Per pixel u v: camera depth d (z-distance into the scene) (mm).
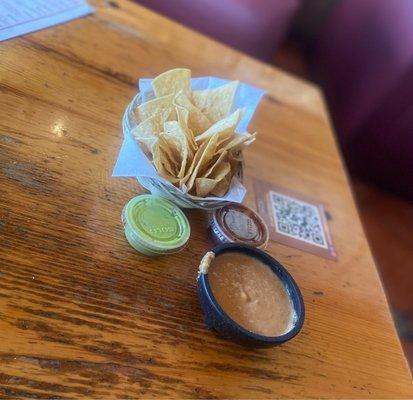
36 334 310
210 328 370
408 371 445
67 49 515
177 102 423
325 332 426
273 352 386
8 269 329
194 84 492
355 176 1184
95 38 555
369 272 512
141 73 552
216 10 957
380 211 1115
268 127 616
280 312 377
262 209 499
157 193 413
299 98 704
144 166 377
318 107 715
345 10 1301
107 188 417
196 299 383
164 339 350
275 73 719
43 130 422
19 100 431
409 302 938
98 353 322
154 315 358
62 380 301
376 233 1056
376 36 1116
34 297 325
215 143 396
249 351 376
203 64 635
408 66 995
